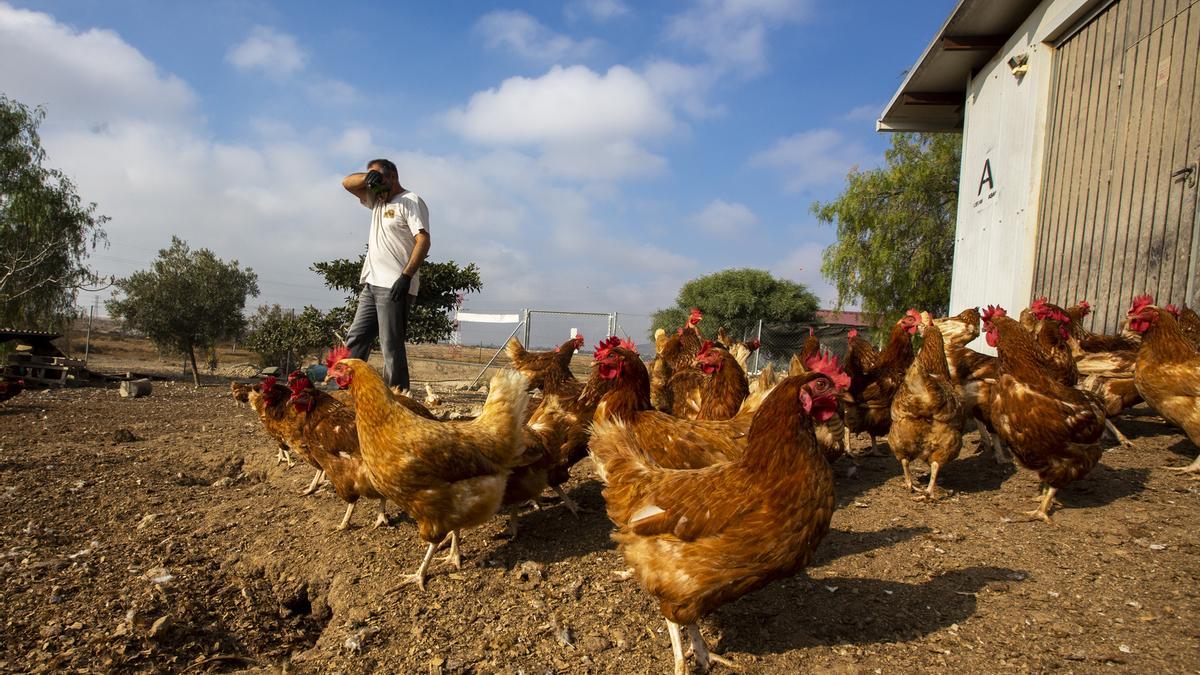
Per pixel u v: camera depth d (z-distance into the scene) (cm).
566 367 938
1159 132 755
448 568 463
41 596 429
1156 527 466
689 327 985
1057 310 741
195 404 1337
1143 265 773
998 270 1098
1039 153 989
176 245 2403
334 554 496
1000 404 509
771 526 295
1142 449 676
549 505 604
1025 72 1025
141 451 838
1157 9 766
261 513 602
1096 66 874
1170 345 562
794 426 301
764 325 2662
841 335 2644
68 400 1323
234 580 486
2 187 2378
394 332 829
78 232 2559
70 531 547
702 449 453
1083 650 322
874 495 583
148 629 395
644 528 325
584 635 366
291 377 545
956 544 461
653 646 354
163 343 2388
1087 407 471
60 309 2536
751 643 353
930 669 316
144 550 517
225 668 377
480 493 443
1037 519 500
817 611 380
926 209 2625
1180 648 317
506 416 466
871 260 2570
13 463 736
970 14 1036
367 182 816
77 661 359
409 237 836
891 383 659
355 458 527
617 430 382
